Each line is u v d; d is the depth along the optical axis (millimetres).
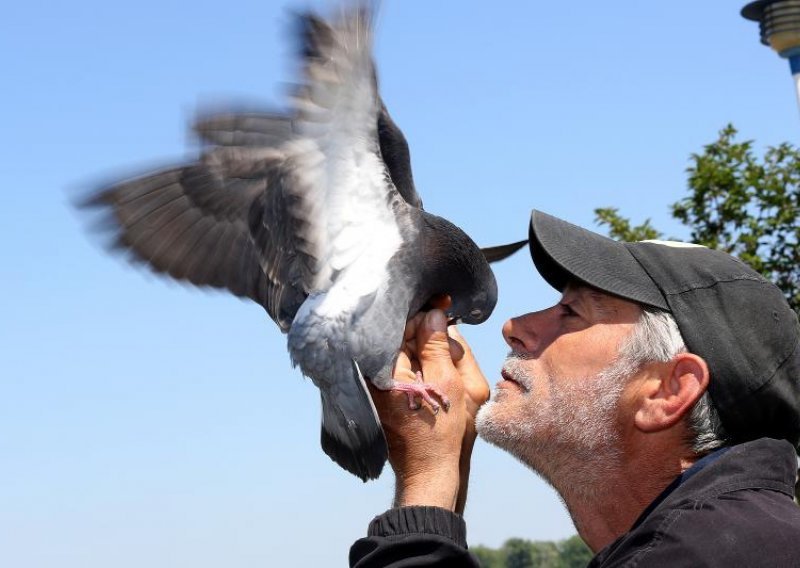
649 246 1565
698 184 4086
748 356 1488
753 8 3422
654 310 1523
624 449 1539
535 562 22516
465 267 1916
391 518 1610
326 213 1841
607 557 1447
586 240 1567
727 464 1443
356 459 1782
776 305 1511
